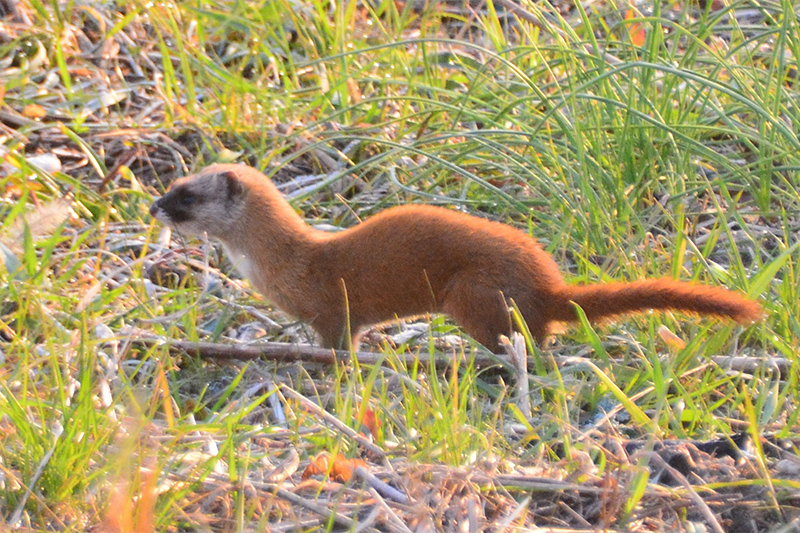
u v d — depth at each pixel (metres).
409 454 7.16
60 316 9.41
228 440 6.73
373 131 13.46
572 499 6.58
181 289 10.13
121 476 6.23
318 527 6.22
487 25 15.38
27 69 13.58
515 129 13.35
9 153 11.59
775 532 6.25
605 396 8.51
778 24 12.97
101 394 7.89
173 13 15.34
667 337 8.43
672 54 12.68
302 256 10.03
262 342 9.78
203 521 6.19
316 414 7.71
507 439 7.82
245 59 14.69
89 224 11.64
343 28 15.09
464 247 9.20
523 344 8.44
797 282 9.45
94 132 13.11
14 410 6.94
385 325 10.48
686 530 6.28
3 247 9.70
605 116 12.66
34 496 6.21
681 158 11.84
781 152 10.82
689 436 7.66
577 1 12.29
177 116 13.54
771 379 8.68
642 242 10.90
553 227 11.17
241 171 10.59
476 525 6.08
